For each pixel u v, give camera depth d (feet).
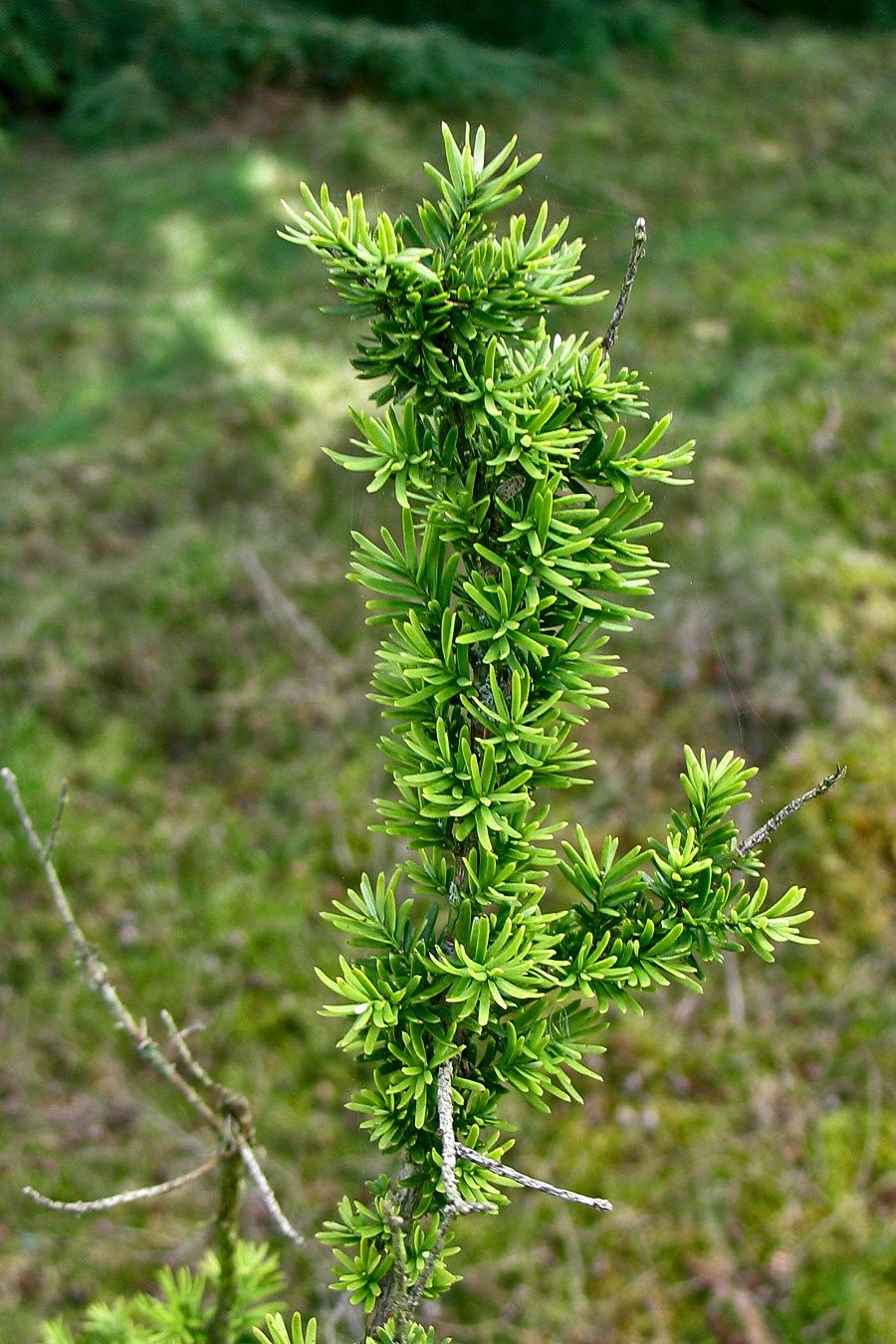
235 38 25.43
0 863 12.46
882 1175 10.33
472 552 2.35
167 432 17.34
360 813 13.05
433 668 2.27
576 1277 9.80
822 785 2.44
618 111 25.89
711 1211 10.16
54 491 16.24
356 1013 2.21
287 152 23.97
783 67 29.25
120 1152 10.53
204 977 11.80
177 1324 3.69
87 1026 11.37
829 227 22.44
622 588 2.29
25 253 21.80
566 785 2.37
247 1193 10.08
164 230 22.18
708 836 2.57
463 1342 9.44
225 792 13.32
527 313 2.20
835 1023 11.34
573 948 2.51
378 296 2.16
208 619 14.75
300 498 16.46
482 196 2.17
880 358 18.47
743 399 17.44
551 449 2.14
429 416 2.36
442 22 27.71
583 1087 10.97
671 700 13.64
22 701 13.71
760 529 15.06
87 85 25.20
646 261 20.21
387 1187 2.55
